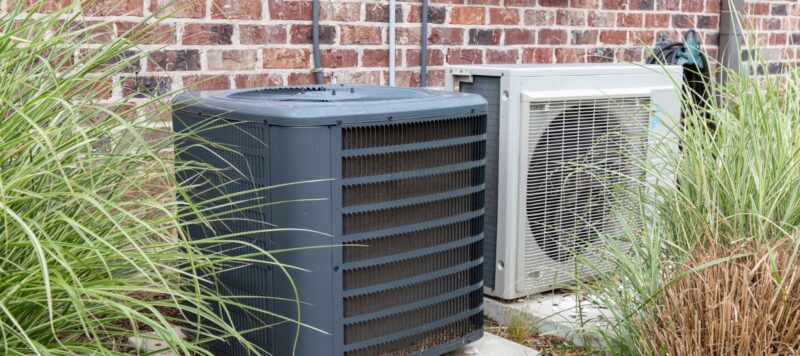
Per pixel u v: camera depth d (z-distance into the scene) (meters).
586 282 3.26
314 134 2.12
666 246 2.57
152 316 2.34
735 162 2.58
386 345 2.40
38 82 1.83
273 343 2.27
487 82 3.07
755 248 2.32
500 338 2.84
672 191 2.66
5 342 1.49
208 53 3.43
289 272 2.19
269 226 2.21
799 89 2.77
